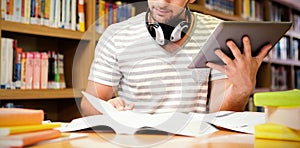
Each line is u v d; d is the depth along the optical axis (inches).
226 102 44.8
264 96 31.4
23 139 24.5
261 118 40.3
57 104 103.6
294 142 29.1
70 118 99.7
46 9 86.0
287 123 29.8
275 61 175.9
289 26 36.7
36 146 25.7
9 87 79.6
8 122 26.3
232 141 29.1
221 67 33.1
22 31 81.0
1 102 88.1
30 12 83.1
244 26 34.0
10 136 25.0
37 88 85.6
